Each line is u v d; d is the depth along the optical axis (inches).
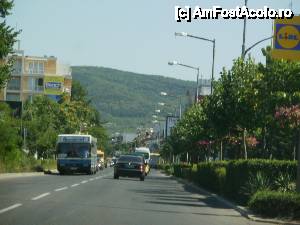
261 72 1307.8
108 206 877.2
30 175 2135.8
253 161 994.1
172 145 3031.5
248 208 897.5
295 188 891.4
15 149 2204.7
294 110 1184.8
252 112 1387.8
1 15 1464.1
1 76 1476.4
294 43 849.5
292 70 1194.0
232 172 1134.4
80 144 2416.3
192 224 698.8
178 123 2950.3
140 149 3828.7
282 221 781.3
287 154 1770.4
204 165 1593.3
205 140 2021.4
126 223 666.8
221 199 1144.2
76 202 917.8
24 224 615.2
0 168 2046.0
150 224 671.8
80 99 6555.1
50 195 1035.9
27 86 5374.0
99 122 7042.3
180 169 2476.6
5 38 1455.5
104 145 6761.8
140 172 2078.0
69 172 2455.7
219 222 745.6
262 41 1478.8
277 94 1204.5
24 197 970.7
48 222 641.0
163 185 1752.0
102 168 4097.0
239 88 1438.2
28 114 2979.8
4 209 760.3
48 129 2910.9
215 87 1590.8
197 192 1450.5
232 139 1624.0
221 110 1473.9
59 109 3727.9
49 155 3105.3
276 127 1350.9
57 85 5398.6
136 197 1104.8
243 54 1494.8
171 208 909.2
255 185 952.3
